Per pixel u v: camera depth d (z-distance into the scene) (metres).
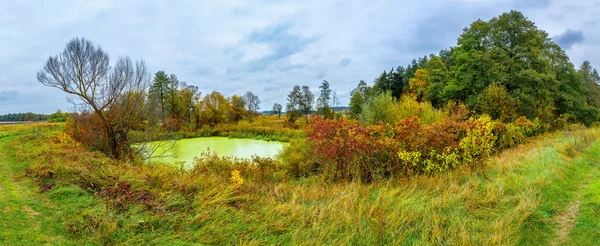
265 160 12.62
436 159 8.84
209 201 5.75
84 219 4.87
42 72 12.64
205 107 41.03
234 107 47.22
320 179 9.45
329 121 10.19
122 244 4.32
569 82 25.95
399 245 4.39
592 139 13.59
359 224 4.82
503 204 5.68
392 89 40.81
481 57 21.77
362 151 9.05
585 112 24.84
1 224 4.59
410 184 7.44
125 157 13.23
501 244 4.30
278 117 62.91
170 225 4.90
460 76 24.70
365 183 8.66
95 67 13.24
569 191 6.56
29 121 57.94
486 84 22.14
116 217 4.95
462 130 9.47
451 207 5.55
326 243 4.43
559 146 11.16
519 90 19.92
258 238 4.63
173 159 17.00
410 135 9.12
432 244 4.34
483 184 6.87
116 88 13.73
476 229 4.79
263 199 6.37
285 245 4.45
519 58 22.23
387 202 5.89
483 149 9.22
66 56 12.64
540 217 5.25
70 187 6.40
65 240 4.35
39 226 4.71
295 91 47.06
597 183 6.69
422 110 16.62
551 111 20.31
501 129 13.10
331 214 5.22
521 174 7.59
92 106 13.27
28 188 6.70
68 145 13.34
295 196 6.41
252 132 35.16
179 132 33.66
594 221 4.95
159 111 18.77
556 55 24.86
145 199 5.73
